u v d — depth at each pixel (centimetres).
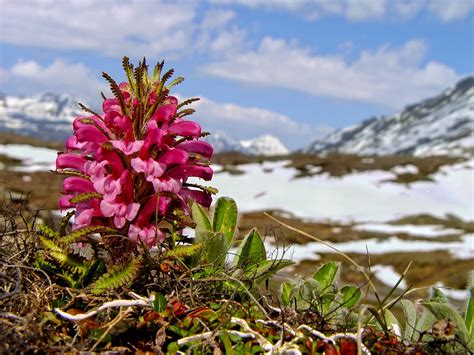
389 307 20
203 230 21
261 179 420
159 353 16
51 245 19
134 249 19
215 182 403
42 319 16
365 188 417
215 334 16
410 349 17
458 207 377
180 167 20
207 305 19
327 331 18
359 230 294
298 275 22
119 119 19
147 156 19
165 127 19
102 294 17
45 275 18
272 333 18
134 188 19
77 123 19
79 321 16
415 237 285
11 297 17
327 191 399
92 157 20
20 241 21
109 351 15
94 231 18
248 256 21
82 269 19
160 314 17
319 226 304
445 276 208
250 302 19
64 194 20
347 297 21
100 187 19
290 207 348
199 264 20
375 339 18
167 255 19
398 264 222
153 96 19
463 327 18
